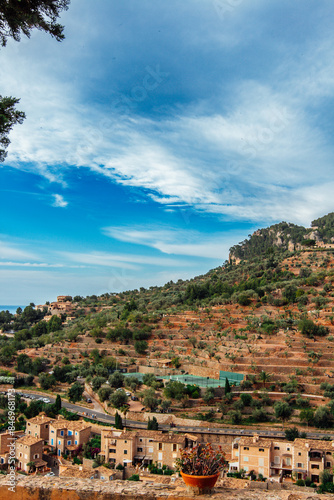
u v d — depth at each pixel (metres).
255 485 54.47
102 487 14.78
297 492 14.81
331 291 153.62
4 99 21.34
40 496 14.59
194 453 14.73
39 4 17.95
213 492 14.34
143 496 14.20
